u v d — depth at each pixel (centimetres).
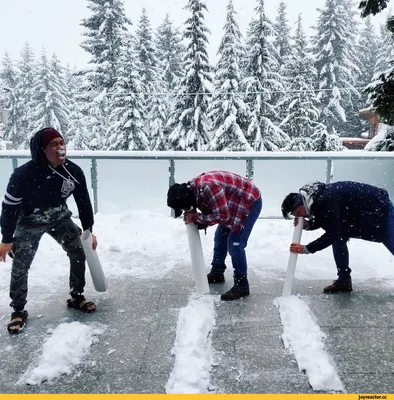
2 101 2995
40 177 258
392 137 795
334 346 247
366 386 208
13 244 274
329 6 2450
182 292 339
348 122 2739
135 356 238
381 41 2638
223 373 220
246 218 317
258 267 401
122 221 545
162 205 615
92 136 2072
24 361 235
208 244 471
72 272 301
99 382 213
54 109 3012
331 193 296
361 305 308
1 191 602
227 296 319
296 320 276
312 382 207
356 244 465
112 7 2098
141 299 325
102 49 2141
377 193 303
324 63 2436
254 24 1811
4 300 324
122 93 1777
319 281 361
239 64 1808
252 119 1711
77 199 295
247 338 259
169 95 2044
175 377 213
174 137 1759
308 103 1933
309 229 326
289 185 596
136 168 606
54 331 265
